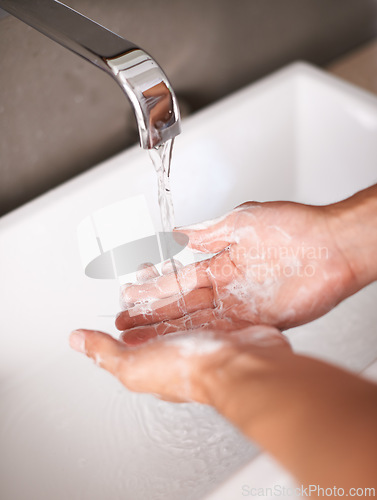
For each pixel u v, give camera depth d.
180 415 0.89
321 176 1.15
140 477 0.81
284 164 1.14
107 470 0.84
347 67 1.30
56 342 1.01
